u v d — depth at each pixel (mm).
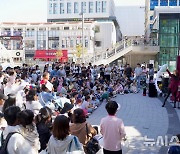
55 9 107375
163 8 43094
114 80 24344
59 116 4277
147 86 22797
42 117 5617
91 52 72188
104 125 5754
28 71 20219
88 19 100438
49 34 79000
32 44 79562
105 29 82188
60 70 20625
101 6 105000
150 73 22781
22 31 79812
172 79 16344
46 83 11055
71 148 4164
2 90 9906
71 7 106500
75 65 25000
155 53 44594
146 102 18328
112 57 42281
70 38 77312
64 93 15055
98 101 17297
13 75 10141
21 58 60219
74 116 5289
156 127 11664
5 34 78125
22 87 10117
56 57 66750
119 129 5676
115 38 94812
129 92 23312
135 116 13977
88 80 20562
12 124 4238
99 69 25375
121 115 14203
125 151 8461
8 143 4020
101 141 5922
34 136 4215
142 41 43469
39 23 80625
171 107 16484
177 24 41938
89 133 5270
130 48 42312
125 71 25375
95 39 82438
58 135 4176
